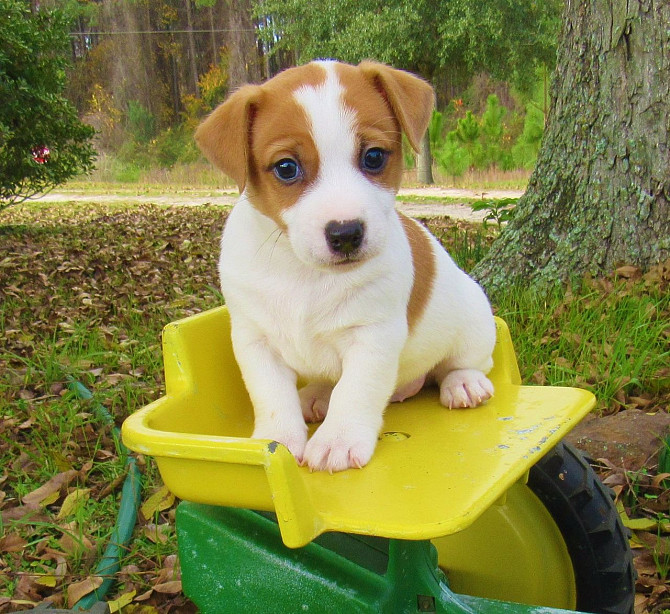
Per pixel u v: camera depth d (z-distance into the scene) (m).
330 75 0.40
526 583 0.41
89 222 2.12
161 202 3.04
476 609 0.34
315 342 0.41
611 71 0.90
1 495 0.60
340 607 0.33
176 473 0.31
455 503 0.29
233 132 0.39
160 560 0.52
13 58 1.75
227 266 0.41
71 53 5.86
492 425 0.38
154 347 0.89
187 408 0.39
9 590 0.50
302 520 0.28
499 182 3.52
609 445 0.61
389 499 0.30
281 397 0.40
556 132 0.96
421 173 3.64
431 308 0.44
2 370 0.82
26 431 0.71
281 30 4.22
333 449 0.35
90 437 0.69
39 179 1.92
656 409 0.68
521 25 3.63
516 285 0.95
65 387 0.79
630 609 0.40
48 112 1.80
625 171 0.90
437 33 3.67
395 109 0.40
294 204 0.38
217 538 0.36
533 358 0.76
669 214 0.89
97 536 0.55
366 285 0.39
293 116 0.38
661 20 0.87
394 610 0.32
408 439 0.37
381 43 3.63
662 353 0.75
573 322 0.81
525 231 0.98
